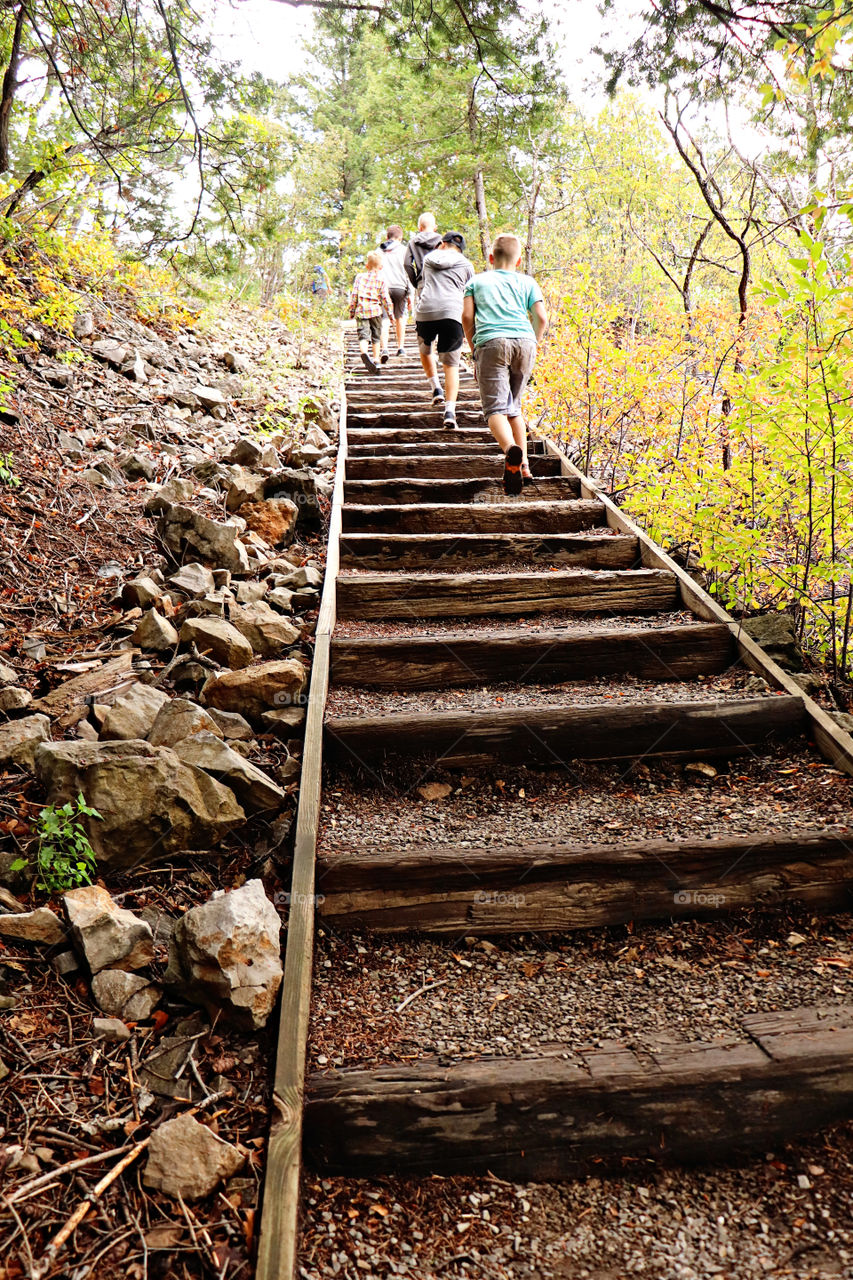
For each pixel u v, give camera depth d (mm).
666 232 11406
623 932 2531
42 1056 1998
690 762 3188
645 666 3738
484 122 5840
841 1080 1983
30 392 6086
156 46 5152
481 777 3121
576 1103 1940
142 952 2242
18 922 2244
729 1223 1794
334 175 23125
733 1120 1956
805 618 4262
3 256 6953
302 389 9391
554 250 15445
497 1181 1906
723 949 2451
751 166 5328
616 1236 1774
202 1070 2016
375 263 10172
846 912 2572
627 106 12203
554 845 2594
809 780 2955
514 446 5004
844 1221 1779
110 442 5977
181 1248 1641
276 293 17141
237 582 4434
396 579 4234
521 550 4730
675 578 4242
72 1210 1688
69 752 2617
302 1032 2037
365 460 6047
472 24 4824
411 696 3555
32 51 5324
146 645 3705
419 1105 1915
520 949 2484
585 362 5754
